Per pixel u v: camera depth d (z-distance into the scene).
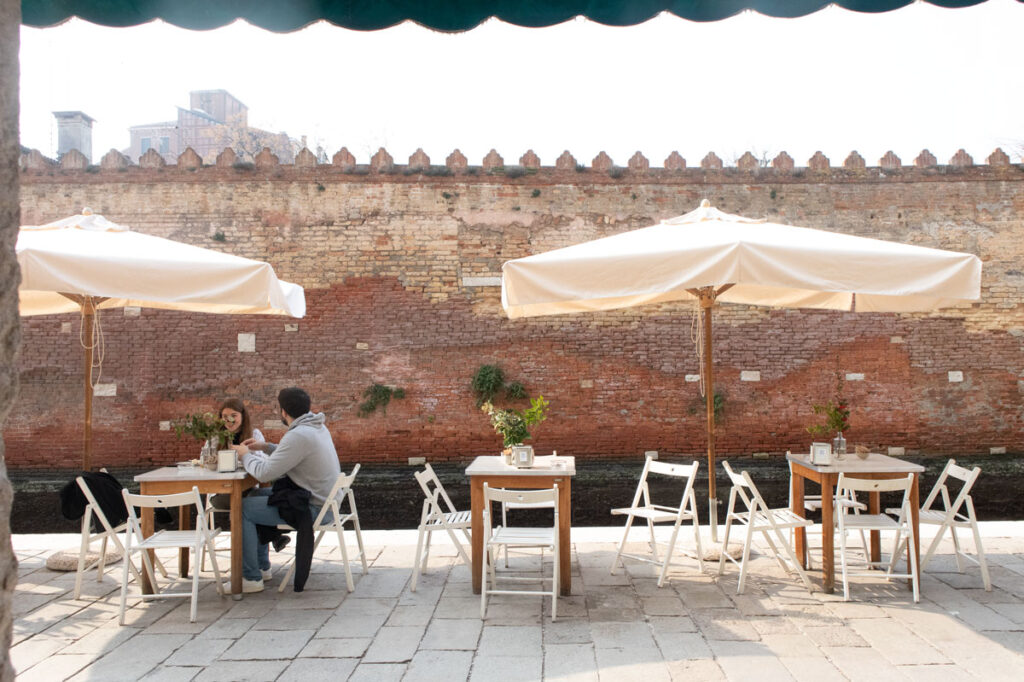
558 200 14.84
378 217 14.70
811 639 4.79
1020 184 14.96
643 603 5.60
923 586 5.95
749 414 14.66
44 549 7.48
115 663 4.51
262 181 14.64
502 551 7.40
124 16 4.07
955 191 14.92
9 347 1.60
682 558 6.91
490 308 14.69
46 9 4.02
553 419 14.61
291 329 14.55
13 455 14.22
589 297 5.61
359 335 14.58
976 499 11.55
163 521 6.23
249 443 6.36
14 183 1.63
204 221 14.55
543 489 5.90
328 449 6.12
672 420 14.64
